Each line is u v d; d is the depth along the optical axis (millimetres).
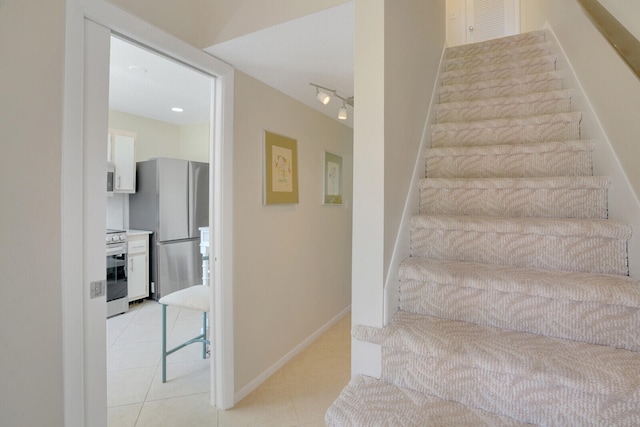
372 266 1145
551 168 1553
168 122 4418
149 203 3824
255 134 2092
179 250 3967
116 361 2430
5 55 966
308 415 1834
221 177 1833
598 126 1440
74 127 1130
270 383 2168
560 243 1235
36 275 1043
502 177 1639
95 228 1218
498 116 1945
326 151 2998
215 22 1651
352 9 1349
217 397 1889
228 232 1862
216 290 1867
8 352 984
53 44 1073
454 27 4070
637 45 860
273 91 2264
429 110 1949
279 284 2367
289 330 2494
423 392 1023
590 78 1542
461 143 1856
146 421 1766
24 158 1011
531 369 861
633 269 1114
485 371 932
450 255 1406
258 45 1653
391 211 1228
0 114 958
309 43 1636
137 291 3643
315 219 2850
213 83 1854
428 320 1186
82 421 1169
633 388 772
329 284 3111
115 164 3619
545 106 1842
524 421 890
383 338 1075
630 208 1160
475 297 1158
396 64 1286
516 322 1103
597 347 976
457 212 1575
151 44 1457
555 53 2150
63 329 1108
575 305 1025
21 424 1012
